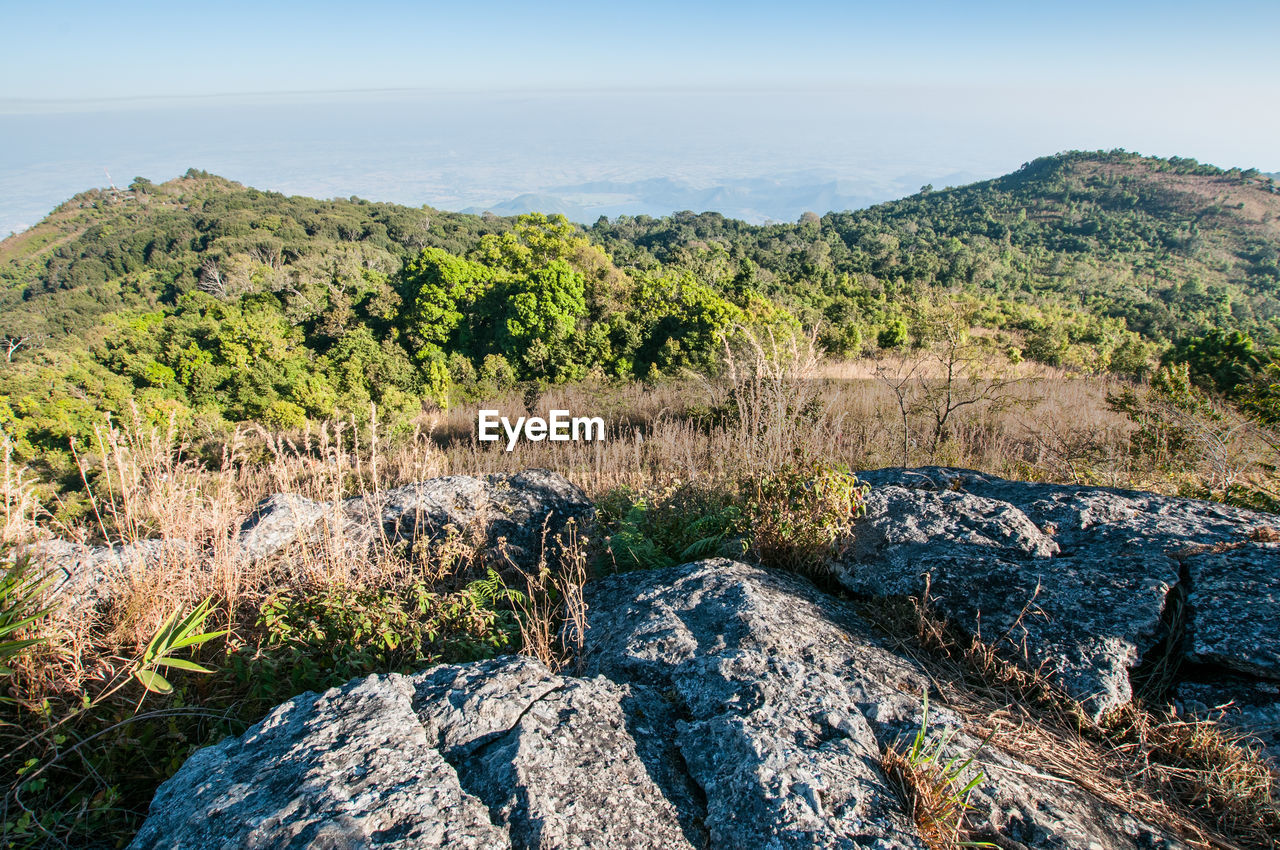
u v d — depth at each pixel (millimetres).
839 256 108312
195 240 110750
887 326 23047
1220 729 2240
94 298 90500
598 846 1603
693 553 4043
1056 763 2156
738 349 8500
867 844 1598
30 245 134750
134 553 3141
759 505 3881
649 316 25141
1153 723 2324
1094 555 3105
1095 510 3555
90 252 118375
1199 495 4770
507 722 2012
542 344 25688
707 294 25125
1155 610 2607
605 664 2646
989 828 1729
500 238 45094
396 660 2775
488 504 4512
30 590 2408
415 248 107500
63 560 3162
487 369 25281
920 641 2832
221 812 1592
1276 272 119062
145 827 1669
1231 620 2457
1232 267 123750
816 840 1597
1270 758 2121
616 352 24453
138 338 40000
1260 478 4832
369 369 25250
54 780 2162
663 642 2629
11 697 2229
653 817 1735
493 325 32125
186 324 42375
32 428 24469
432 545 4020
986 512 3535
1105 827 1843
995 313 34312
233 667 2668
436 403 16156
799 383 6129
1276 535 2986
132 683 2537
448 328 32594
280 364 32188
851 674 2473
